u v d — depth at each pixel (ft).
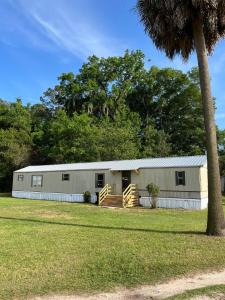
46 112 181.88
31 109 179.52
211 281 22.48
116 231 41.01
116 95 182.09
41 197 108.47
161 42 43.21
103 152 130.41
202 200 75.61
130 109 192.85
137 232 40.22
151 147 153.48
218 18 39.60
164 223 49.78
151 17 41.29
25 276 23.26
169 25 40.78
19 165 147.33
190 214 64.08
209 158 39.04
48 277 23.11
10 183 148.36
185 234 38.75
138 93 193.16
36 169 115.24
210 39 42.65
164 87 185.68
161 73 184.44
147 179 83.97
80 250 30.55
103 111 179.93
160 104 183.21
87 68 186.70
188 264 26.14
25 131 158.20
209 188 38.86
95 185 94.12
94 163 104.27
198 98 170.91
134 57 189.26
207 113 39.58
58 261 26.96
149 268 25.11
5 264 26.13
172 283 22.11
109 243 33.53
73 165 107.76
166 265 25.84
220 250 30.48
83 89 179.93
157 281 22.48
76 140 135.64
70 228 43.45
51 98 186.80
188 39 42.78
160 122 185.57
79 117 145.69
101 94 178.91
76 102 186.70
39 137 159.74
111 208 77.00
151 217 58.59
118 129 136.98
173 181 79.41
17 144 148.77
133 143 141.18
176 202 78.18
